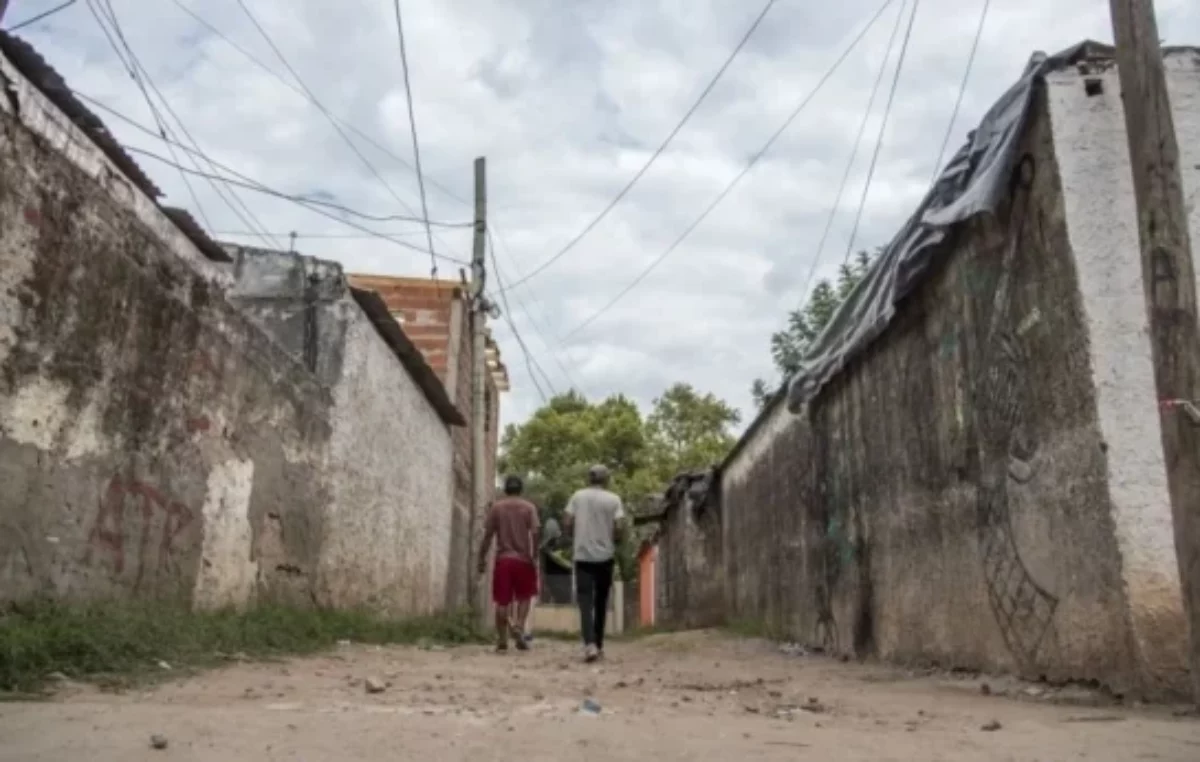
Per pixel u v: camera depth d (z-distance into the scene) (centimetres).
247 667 566
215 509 717
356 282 1833
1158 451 464
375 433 1159
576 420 3903
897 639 780
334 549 997
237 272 1045
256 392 793
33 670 432
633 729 358
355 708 402
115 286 568
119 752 285
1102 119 506
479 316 1630
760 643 1209
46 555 503
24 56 480
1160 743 337
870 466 859
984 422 608
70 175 519
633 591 3238
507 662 765
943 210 614
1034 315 536
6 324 467
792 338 1753
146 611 579
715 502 1870
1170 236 401
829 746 330
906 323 761
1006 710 447
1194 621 369
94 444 550
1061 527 510
